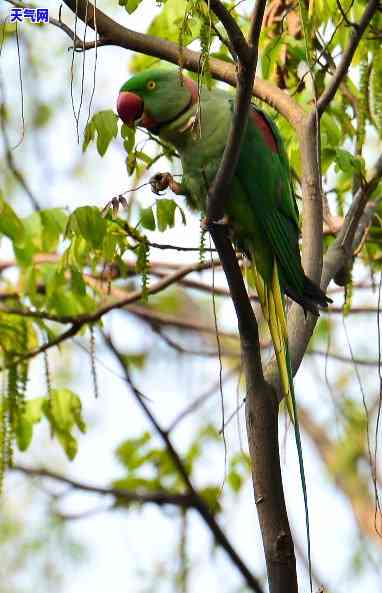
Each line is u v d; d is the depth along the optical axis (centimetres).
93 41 850
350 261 948
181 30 758
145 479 1278
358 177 952
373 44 998
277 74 1083
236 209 859
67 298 1135
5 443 1080
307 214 882
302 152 912
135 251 966
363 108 978
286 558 728
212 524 1232
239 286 745
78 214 940
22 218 1102
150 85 870
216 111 852
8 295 1196
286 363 793
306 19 880
